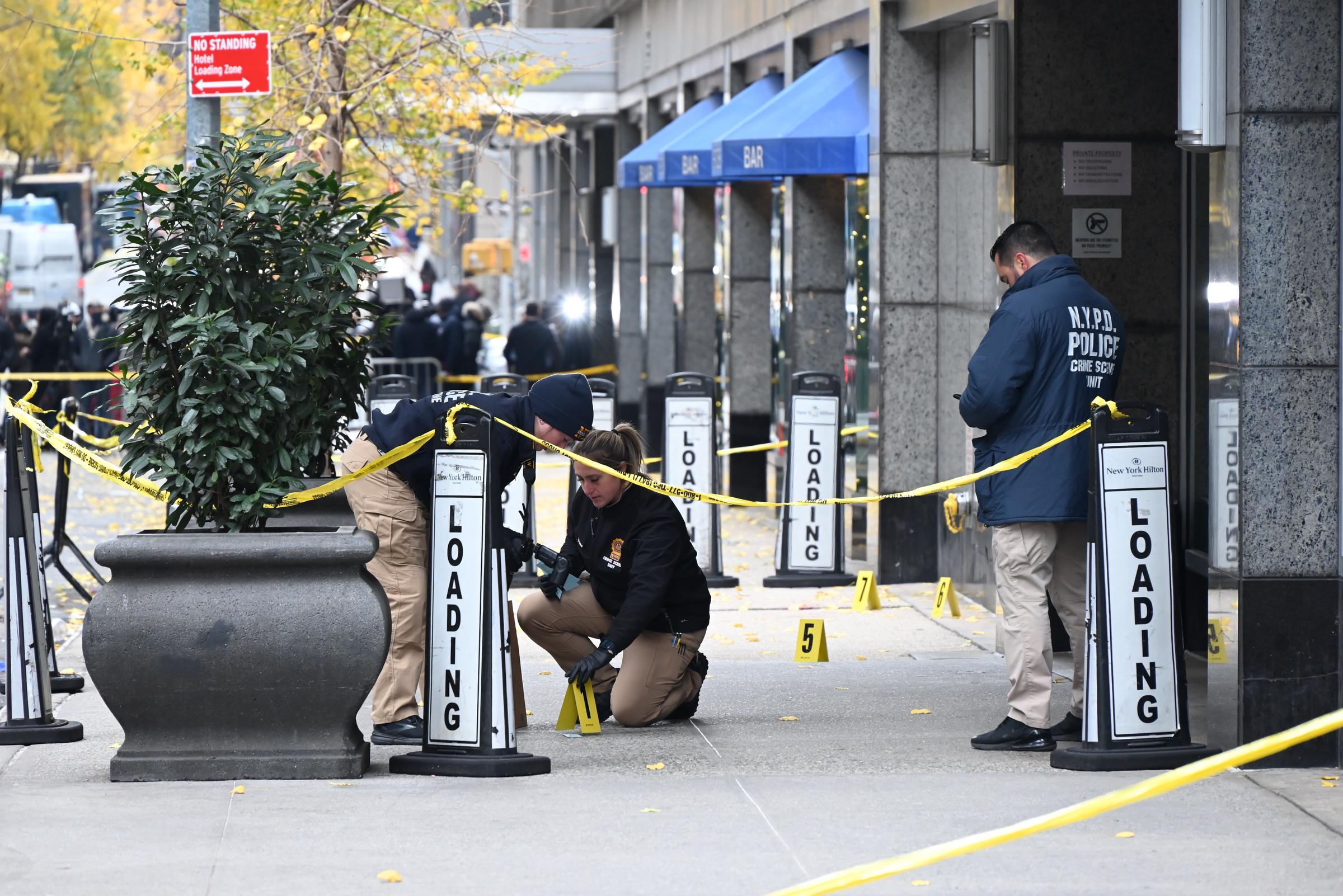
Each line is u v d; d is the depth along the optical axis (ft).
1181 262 104.01
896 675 96.94
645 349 238.07
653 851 60.03
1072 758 71.67
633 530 79.61
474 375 257.55
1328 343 70.85
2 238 377.09
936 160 131.23
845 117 139.74
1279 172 70.54
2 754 76.43
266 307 72.28
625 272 258.98
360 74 159.02
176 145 193.16
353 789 68.54
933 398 132.46
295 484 73.10
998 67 102.53
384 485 76.07
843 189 160.86
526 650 106.42
